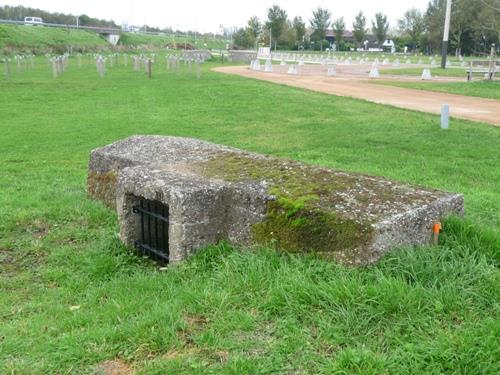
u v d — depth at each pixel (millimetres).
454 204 4715
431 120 14781
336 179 4949
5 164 10367
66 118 16094
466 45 71938
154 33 115062
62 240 6008
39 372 3275
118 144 7258
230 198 4910
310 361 3166
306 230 4375
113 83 26750
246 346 3350
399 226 4172
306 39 97750
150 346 3410
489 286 3814
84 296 4602
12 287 4859
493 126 13797
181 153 6320
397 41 96125
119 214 5594
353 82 28484
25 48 56750
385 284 3701
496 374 2938
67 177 9219
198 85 25703
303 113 16625
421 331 3354
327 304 3666
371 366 3020
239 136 12992
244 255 4578
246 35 82562
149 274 4906
